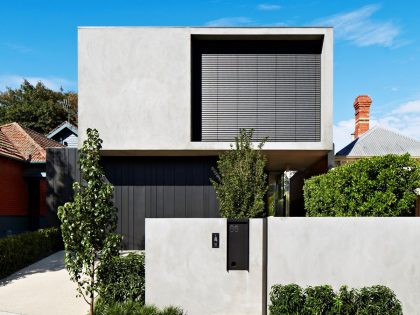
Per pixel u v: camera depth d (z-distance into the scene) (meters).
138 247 11.26
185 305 5.91
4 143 14.38
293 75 11.13
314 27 10.43
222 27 10.44
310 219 5.97
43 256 10.46
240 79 11.11
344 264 5.91
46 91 37.50
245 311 5.89
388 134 13.06
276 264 5.94
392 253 5.91
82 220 5.22
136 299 6.00
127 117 10.27
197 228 5.99
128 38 10.35
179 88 10.32
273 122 11.05
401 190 6.40
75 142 20.66
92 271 5.36
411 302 5.85
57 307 6.41
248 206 8.28
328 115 10.39
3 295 7.06
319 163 12.31
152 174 11.41
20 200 14.62
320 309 5.36
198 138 10.98
